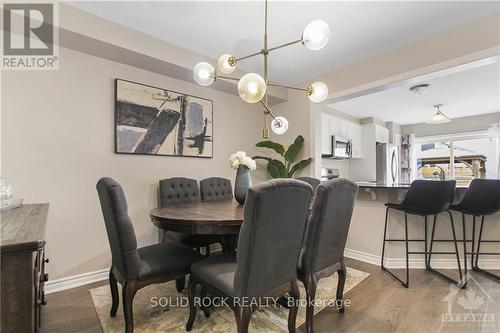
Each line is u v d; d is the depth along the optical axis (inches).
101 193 58.5
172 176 118.9
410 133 252.2
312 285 61.6
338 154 191.0
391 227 110.7
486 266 105.5
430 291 86.7
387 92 159.3
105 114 99.0
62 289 87.5
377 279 96.6
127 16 86.1
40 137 85.0
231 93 143.9
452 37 91.4
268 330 64.3
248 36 99.4
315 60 118.1
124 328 64.9
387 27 91.5
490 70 126.4
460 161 225.1
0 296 27.6
